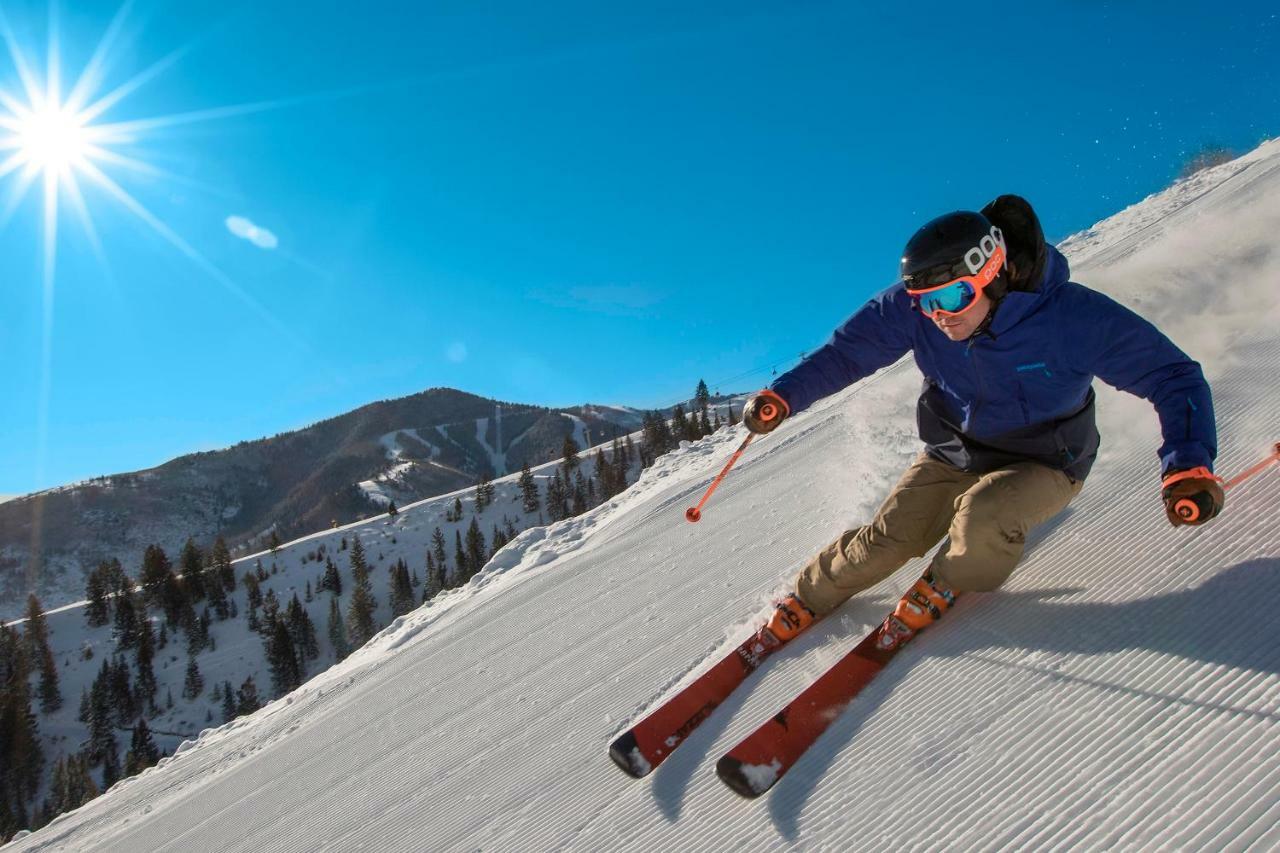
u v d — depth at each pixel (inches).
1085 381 89.3
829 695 88.5
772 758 82.7
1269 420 113.3
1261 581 78.3
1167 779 60.3
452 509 5359.3
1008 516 87.4
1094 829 58.6
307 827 140.3
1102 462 122.2
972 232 82.7
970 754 72.1
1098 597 87.0
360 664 392.5
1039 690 76.4
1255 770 57.5
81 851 256.7
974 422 96.3
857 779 75.7
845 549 103.8
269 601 4547.2
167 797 291.4
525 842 95.4
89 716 3971.5
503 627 232.4
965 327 88.0
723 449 470.0
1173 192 550.0
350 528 5378.9
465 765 130.1
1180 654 73.2
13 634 4276.6
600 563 262.4
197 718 3917.3
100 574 4884.4
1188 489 76.6
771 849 72.7
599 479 4975.4
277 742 260.5
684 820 83.5
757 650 108.3
